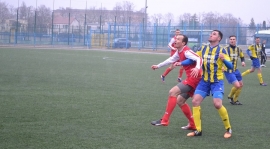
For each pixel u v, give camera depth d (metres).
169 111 7.13
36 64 22.27
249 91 13.13
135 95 11.38
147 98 10.87
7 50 38.41
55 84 13.49
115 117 8.23
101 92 11.83
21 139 6.31
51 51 39.22
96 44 51.84
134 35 49.84
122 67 21.62
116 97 10.91
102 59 28.28
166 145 6.19
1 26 63.03
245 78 17.61
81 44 56.00
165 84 14.27
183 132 7.10
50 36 56.81
